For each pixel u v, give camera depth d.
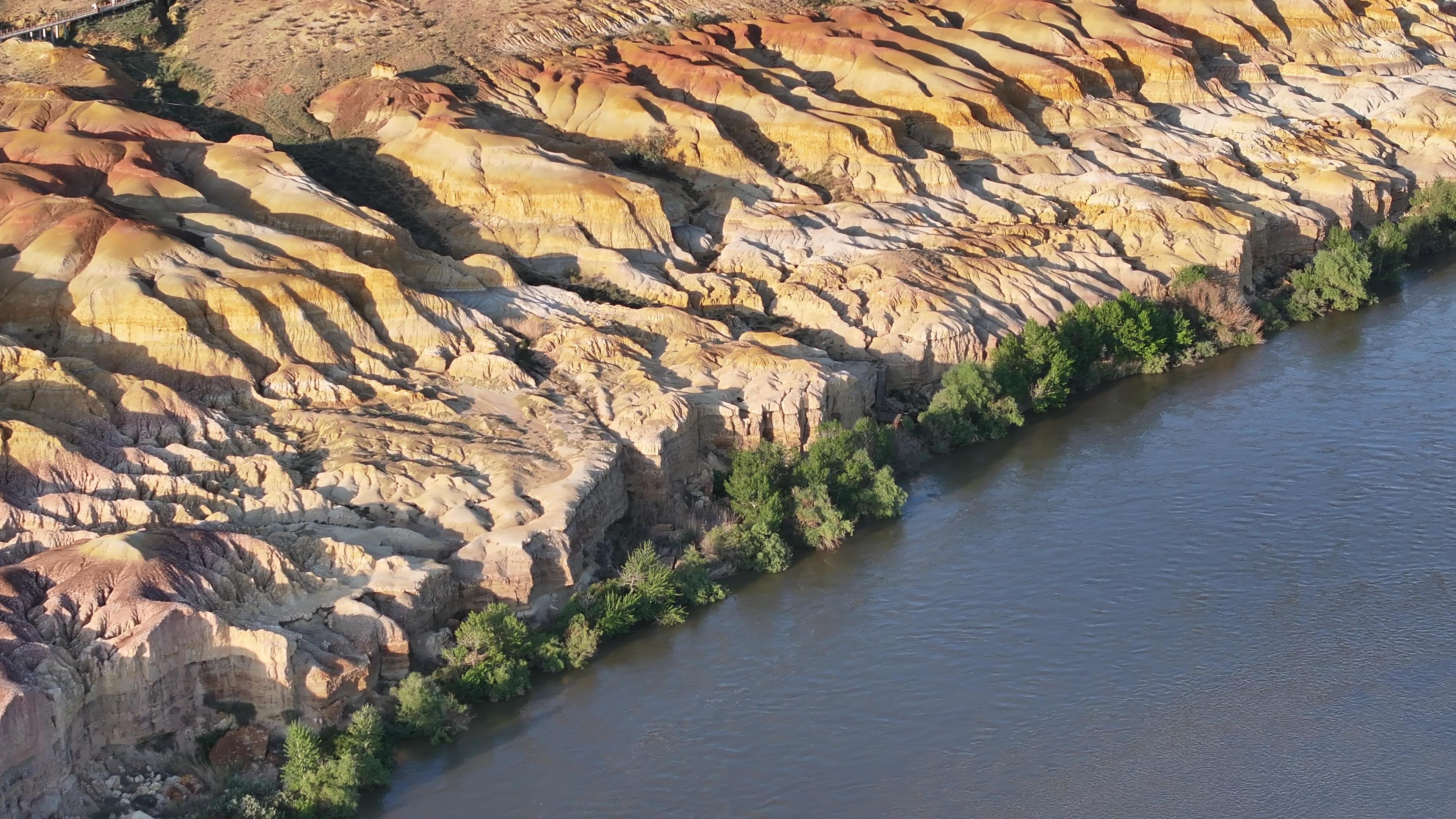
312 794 51.41
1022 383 85.31
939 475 78.81
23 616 51.72
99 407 64.00
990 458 80.75
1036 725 58.34
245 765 52.38
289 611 56.06
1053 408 87.00
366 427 67.88
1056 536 72.12
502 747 56.19
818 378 77.00
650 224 93.19
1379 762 56.19
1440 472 77.00
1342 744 57.19
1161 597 66.75
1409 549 70.19
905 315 87.31
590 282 87.69
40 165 82.19
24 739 47.56
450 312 78.25
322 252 77.38
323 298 74.06
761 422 74.75
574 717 58.12
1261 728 58.16
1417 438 80.94
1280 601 66.38
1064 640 63.69
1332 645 63.16
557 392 74.69
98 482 60.06
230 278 73.06
